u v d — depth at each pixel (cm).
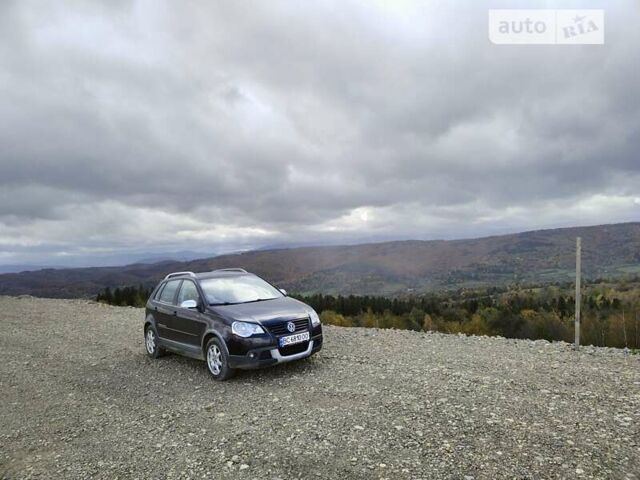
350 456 457
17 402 755
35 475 480
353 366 819
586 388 630
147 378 846
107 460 502
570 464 412
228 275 962
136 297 3145
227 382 777
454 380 695
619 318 2498
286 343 780
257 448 496
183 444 527
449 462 429
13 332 1466
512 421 518
